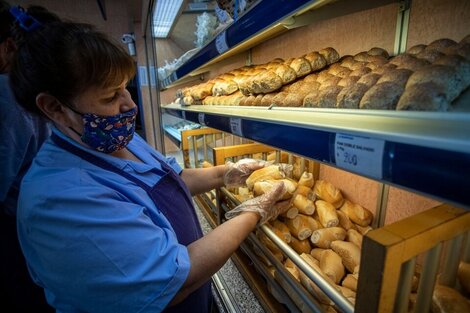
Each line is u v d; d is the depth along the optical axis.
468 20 0.63
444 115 0.32
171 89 3.95
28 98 0.55
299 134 0.47
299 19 0.81
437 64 0.39
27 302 1.12
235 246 0.67
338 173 1.16
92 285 0.50
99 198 0.52
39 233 0.50
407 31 0.79
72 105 0.55
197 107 1.49
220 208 1.23
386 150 0.31
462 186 0.23
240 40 0.80
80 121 0.58
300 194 0.95
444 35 0.69
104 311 0.53
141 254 0.52
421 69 0.40
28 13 0.68
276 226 0.89
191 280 0.57
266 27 0.64
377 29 0.89
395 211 0.92
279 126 0.53
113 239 0.50
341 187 1.16
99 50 0.50
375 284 0.37
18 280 1.08
